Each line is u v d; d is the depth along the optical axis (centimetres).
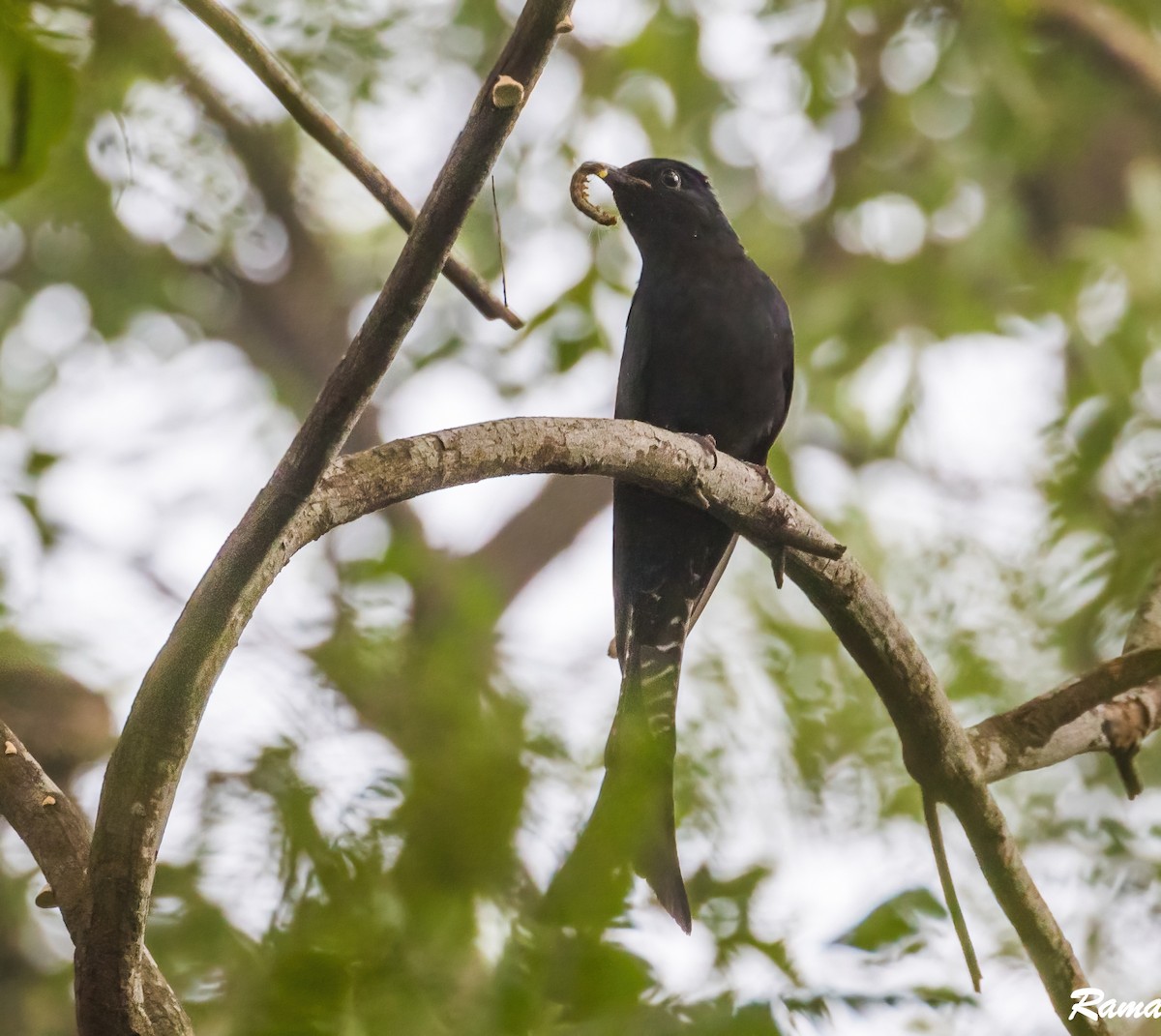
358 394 482
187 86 1409
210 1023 559
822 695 1104
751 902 585
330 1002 476
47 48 620
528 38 481
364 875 512
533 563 1744
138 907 489
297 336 1691
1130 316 1472
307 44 1332
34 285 1520
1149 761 1173
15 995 1080
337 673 718
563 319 1345
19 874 1160
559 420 629
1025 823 1155
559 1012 463
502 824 502
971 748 764
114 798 482
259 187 1595
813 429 1541
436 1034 470
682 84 1499
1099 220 1820
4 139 625
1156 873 1092
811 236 1672
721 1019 498
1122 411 1326
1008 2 1562
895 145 1658
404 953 485
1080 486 1262
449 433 575
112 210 1418
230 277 1677
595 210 796
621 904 477
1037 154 1669
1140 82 1731
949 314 1571
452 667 670
